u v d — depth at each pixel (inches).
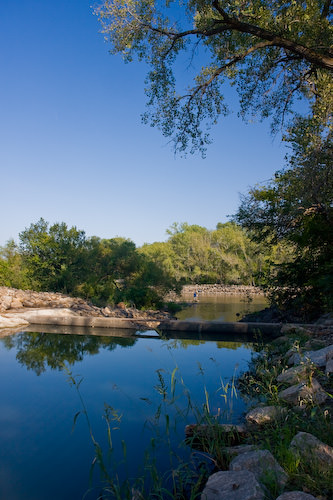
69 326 534.9
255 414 166.9
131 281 1099.3
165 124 505.0
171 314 890.7
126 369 286.4
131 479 130.0
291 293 481.1
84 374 271.6
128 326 513.7
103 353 349.7
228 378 255.9
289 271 472.7
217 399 210.8
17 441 161.3
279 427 150.9
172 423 179.5
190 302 1336.1
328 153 371.2
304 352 249.4
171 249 3011.8
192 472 131.1
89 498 118.3
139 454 149.0
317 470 108.7
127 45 436.8
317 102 414.9
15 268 979.9
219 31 387.2
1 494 120.9
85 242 1122.0
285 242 492.1
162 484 126.4
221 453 138.8
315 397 163.6
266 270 513.7
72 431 170.7
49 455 149.3
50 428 175.2
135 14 421.4
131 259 1148.5
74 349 369.1
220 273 2600.9
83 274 1058.1
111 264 1140.5
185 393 222.5
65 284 1000.2
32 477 132.6
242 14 385.1
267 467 113.3
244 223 511.8
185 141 509.0
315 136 379.9
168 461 142.4
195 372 274.4
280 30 368.8
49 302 726.5
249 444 146.7
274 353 311.6
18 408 201.2
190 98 492.1
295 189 415.5
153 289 1048.2
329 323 379.2
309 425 142.2
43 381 253.4
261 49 467.5
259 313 658.2
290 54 447.8
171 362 308.0
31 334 465.1
